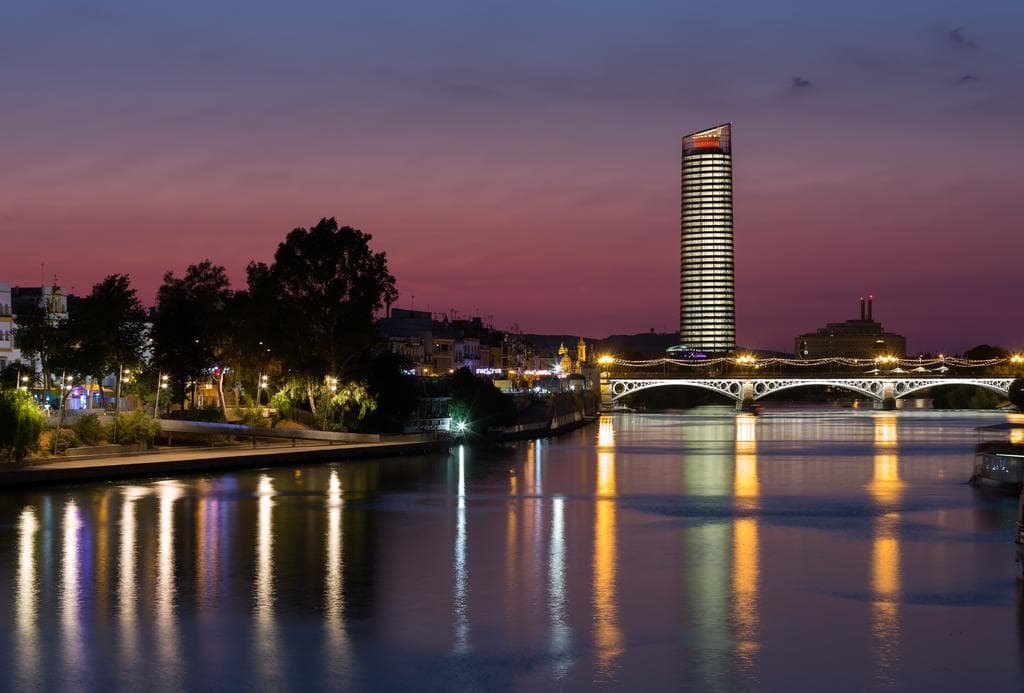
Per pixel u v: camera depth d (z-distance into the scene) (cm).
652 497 11538
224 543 8050
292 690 4659
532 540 8425
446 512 10062
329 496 11075
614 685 4744
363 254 16650
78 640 5344
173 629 5547
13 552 7575
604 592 6475
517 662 5053
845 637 5481
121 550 7694
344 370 17162
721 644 5353
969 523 9419
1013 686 4756
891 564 7400
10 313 17050
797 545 8225
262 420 16750
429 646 5284
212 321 16375
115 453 13300
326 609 5984
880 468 15362
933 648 5294
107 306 14138
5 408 11325
